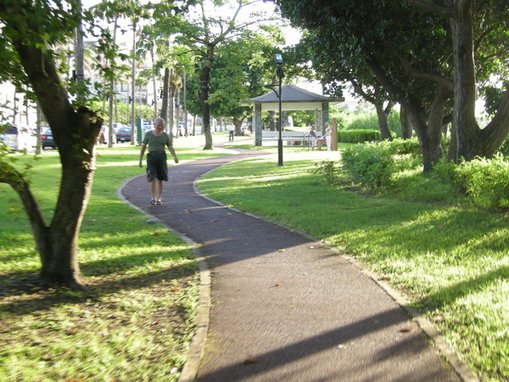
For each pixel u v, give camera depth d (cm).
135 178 1991
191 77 6194
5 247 798
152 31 3391
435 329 483
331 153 3275
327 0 1456
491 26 1597
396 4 1419
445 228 888
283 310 554
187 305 566
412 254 747
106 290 620
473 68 1273
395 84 1633
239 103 4634
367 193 1405
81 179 617
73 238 626
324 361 429
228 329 503
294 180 1784
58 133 607
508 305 522
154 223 1062
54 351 439
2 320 511
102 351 444
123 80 655
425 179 1331
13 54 570
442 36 1542
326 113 4306
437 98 1573
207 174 2166
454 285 600
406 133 2745
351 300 580
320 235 916
